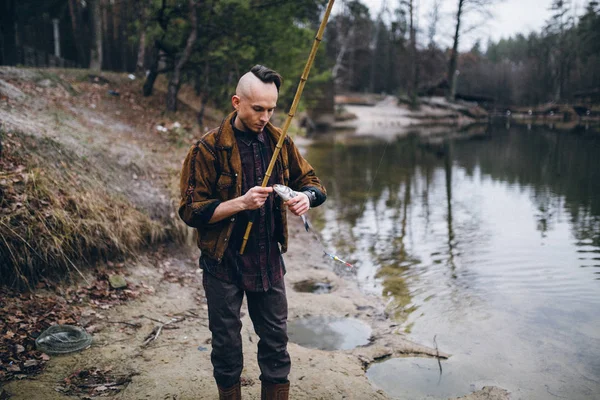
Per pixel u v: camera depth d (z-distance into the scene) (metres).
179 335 3.51
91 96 9.05
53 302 3.63
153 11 10.60
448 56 53.38
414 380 3.09
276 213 2.40
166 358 3.15
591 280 4.72
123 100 9.76
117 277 4.16
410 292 4.66
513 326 3.83
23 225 3.79
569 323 3.85
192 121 10.27
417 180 11.17
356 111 40.84
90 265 4.19
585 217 7.22
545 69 66.31
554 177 10.88
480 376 3.13
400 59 55.16
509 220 7.23
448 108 46.19
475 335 3.71
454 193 9.48
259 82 2.17
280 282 2.45
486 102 62.47
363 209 8.31
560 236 6.29
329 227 7.21
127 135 7.34
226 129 2.27
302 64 12.56
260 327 2.45
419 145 19.67
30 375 2.84
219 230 2.30
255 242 2.35
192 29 9.70
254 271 2.35
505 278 4.88
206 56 10.35
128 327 3.57
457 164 13.66
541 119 45.28
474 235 6.51
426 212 7.97
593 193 8.95
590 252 5.59
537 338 3.62
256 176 2.33
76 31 24.89
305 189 2.45
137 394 2.74
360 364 3.27
